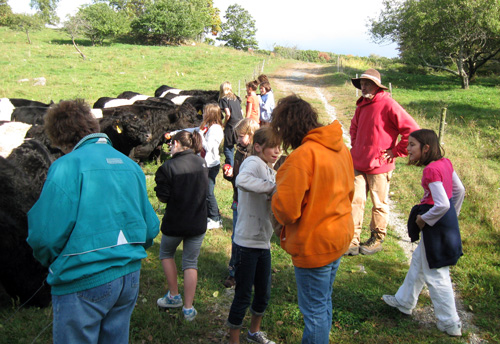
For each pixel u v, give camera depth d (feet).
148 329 11.69
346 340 11.68
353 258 17.03
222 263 15.98
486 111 59.52
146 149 29.55
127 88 63.21
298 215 8.89
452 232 11.59
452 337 11.87
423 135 12.03
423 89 84.84
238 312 10.75
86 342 7.46
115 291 7.56
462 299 13.91
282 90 72.54
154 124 30.30
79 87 62.08
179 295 12.71
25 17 149.38
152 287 13.94
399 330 12.12
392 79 98.99
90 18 125.18
